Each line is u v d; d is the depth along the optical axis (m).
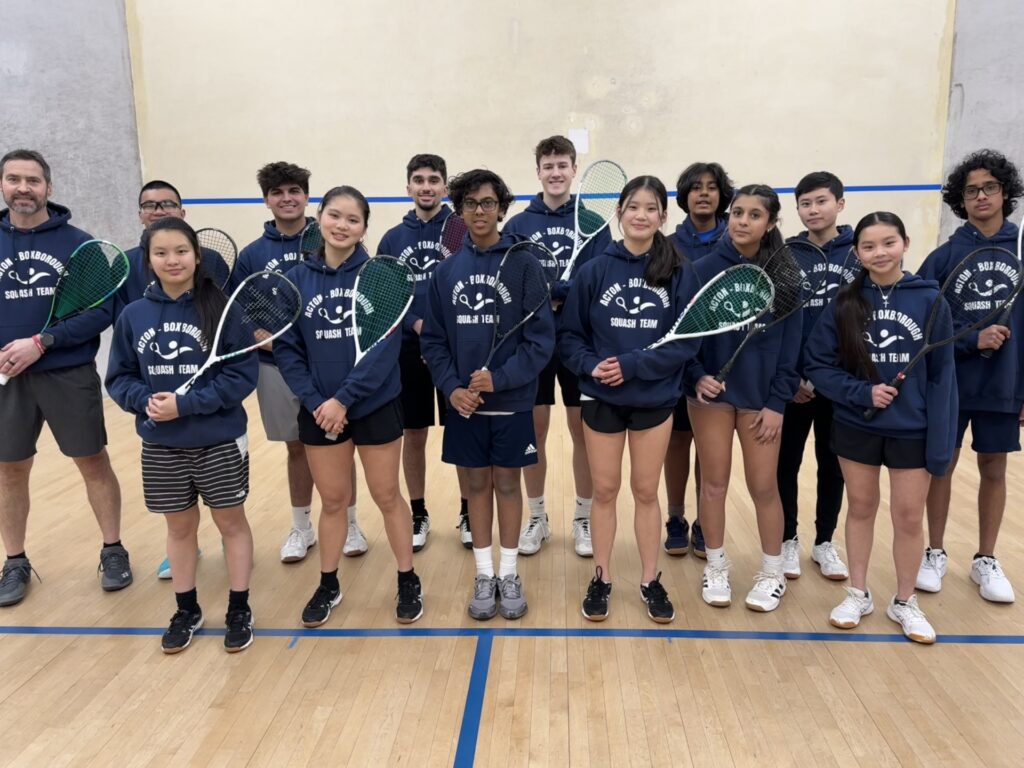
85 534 3.54
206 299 2.43
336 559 2.71
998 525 2.82
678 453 3.13
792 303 2.50
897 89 6.63
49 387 2.81
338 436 2.51
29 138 6.06
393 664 2.42
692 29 6.68
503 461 2.59
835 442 2.56
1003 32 6.38
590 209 3.57
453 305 2.57
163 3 6.98
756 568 3.10
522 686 2.29
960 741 2.02
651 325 2.46
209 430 2.38
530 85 6.88
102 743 2.06
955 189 2.73
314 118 7.09
